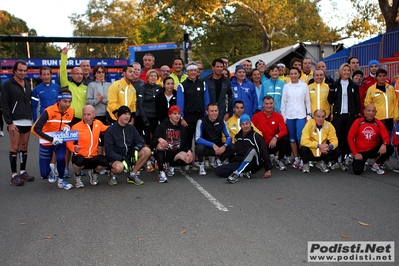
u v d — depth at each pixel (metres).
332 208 5.57
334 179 7.45
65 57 8.16
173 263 3.88
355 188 6.70
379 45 15.09
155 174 8.23
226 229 4.79
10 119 7.26
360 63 15.85
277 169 8.55
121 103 8.19
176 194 6.50
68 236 4.67
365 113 7.89
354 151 7.81
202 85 8.38
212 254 4.07
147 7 25.53
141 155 7.24
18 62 7.29
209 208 5.66
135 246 4.32
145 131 8.57
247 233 4.64
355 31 30.53
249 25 31.06
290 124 8.67
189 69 8.25
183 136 7.91
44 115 7.05
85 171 8.65
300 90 8.61
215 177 7.84
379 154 7.91
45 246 4.38
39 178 8.04
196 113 8.38
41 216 5.45
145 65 9.80
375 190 6.56
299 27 30.86
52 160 7.61
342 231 4.67
